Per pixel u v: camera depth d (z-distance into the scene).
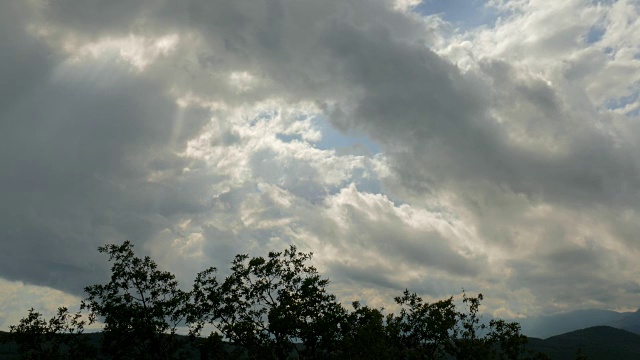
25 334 35.22
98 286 40.06
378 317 39.22
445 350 43.78
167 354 39.16
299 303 37.66
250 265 40.06
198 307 39.50
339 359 36.62
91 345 37.31
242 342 37.09
